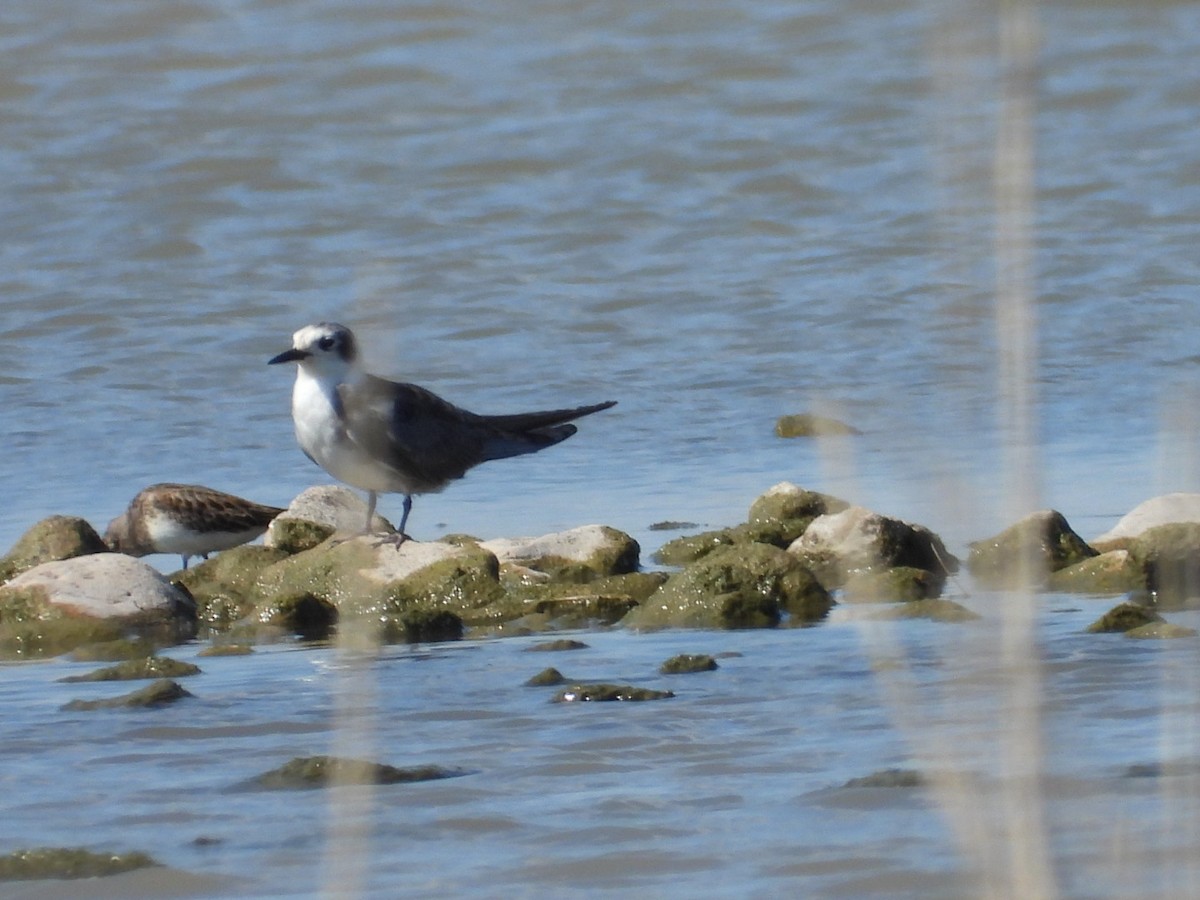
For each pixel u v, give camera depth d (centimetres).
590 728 1007
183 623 1388
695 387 2173
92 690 1158
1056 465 1802
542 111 3538
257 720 1052
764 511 1630
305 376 1509
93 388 2197
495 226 2952
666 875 766
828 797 859
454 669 1187
